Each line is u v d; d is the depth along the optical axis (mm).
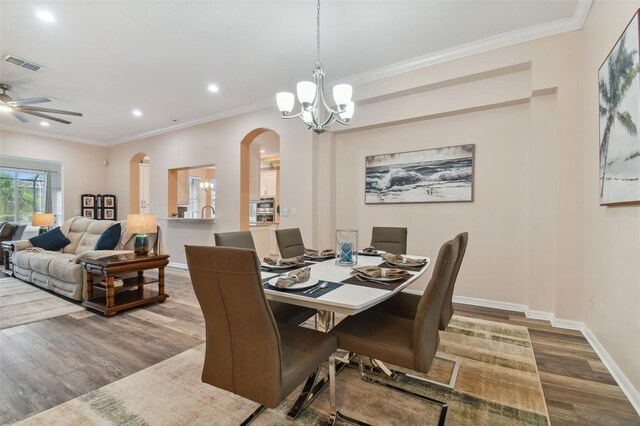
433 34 3021
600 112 2316
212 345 1371
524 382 1974
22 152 6289
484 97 3371
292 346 1510
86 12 2676
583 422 1611
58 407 1730
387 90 3752
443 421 1602
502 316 3186
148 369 2143
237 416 1664
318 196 4547
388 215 4152
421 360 1423
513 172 3398
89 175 7258
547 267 3096
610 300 2164
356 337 1614
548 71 2930
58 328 2883
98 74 3873
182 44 3197
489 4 2584
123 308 3301
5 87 4129
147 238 3748
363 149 4344
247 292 1192
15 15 2705
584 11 2625
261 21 2811
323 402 1790
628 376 1870
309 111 2387
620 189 1946
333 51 3336
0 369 2148
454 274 1895
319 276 1883
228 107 5043
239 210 5199
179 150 6031
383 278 1743
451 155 3705
